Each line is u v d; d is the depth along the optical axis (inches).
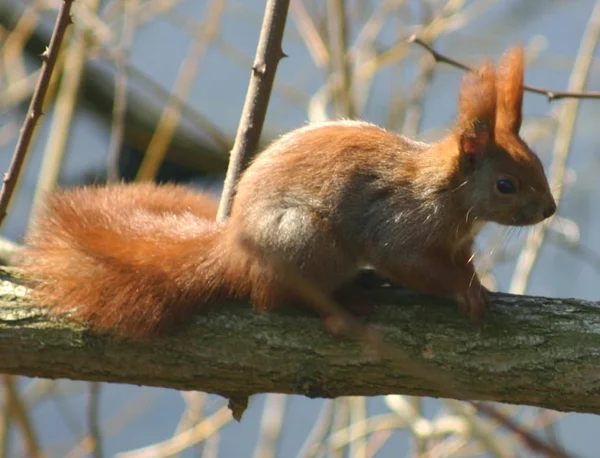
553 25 850.8
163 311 356.2
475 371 347.3
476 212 393.1
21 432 488.4
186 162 836.0
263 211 367.2
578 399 345.1
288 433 748.6
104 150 840.9
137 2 572.4
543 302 358.3
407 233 382.3
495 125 393.7
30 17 647.1
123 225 381.4
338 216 378.9
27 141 364.2
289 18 829.8
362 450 526.3
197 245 370.3
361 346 348.2
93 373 357.1
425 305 362.9
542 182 391.9
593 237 763.4
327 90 597.6
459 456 634.2
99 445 464.8
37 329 354.3
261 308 358.6
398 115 600.7
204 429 527.8
